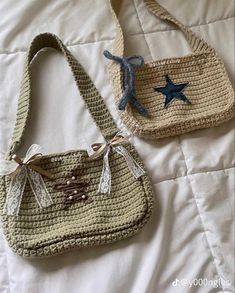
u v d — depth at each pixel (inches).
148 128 34.4
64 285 30.0
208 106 36.1
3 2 38.0
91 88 35.6
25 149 33.6
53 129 34.5
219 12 39.9
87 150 34.1
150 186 32.7
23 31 37.4
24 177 31.9
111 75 36.3
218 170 34.4
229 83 36.6
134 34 38.5
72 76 36.3
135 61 36.9
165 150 34.5
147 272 30.5
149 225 32.0
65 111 35.2
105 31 38.2
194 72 37.3
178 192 33.3
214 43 38.8
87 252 31.0
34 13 37.9
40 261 30.5
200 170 34.1
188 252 31.7
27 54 35.8
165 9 39.3
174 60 37.3
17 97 35.2
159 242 31.4
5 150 33.5
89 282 30.1
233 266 31.6
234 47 38.9
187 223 32.5
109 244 31.3
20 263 30.4
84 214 31.8
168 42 38.6
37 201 31.7
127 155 33.2
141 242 31.4
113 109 35.6
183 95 36.3
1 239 31.0
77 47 37.4
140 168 33.0
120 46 36.8
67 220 31.5
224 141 35.4
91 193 32.5
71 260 30.7
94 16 38.5
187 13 39.6
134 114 35.2
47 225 31.3
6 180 31.9
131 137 34.8
